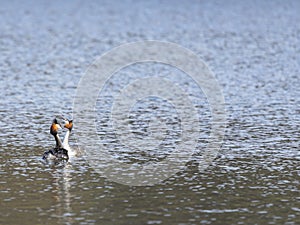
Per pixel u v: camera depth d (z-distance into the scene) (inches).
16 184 4729.3
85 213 4200.3
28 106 7268.7
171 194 4564.5
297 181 4820.4
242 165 5211.6
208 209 4276.6
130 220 4087.1
